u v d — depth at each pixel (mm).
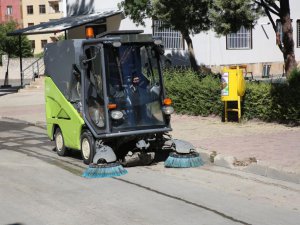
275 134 13977
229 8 17125
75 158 12938
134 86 11859
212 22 18422
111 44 11586
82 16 30859
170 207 9523
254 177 11102
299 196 9953
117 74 11742
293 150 12195
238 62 33688
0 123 18906
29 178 11328
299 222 8875
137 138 11938
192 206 9547
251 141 13281
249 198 9883
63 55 12555
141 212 9344
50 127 13367
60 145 13141
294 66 18438
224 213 9234
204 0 17891
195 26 19484
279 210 9328
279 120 15352
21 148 14328
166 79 18453
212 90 16703
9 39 60781
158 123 12016
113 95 11672
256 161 11484
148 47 12023
